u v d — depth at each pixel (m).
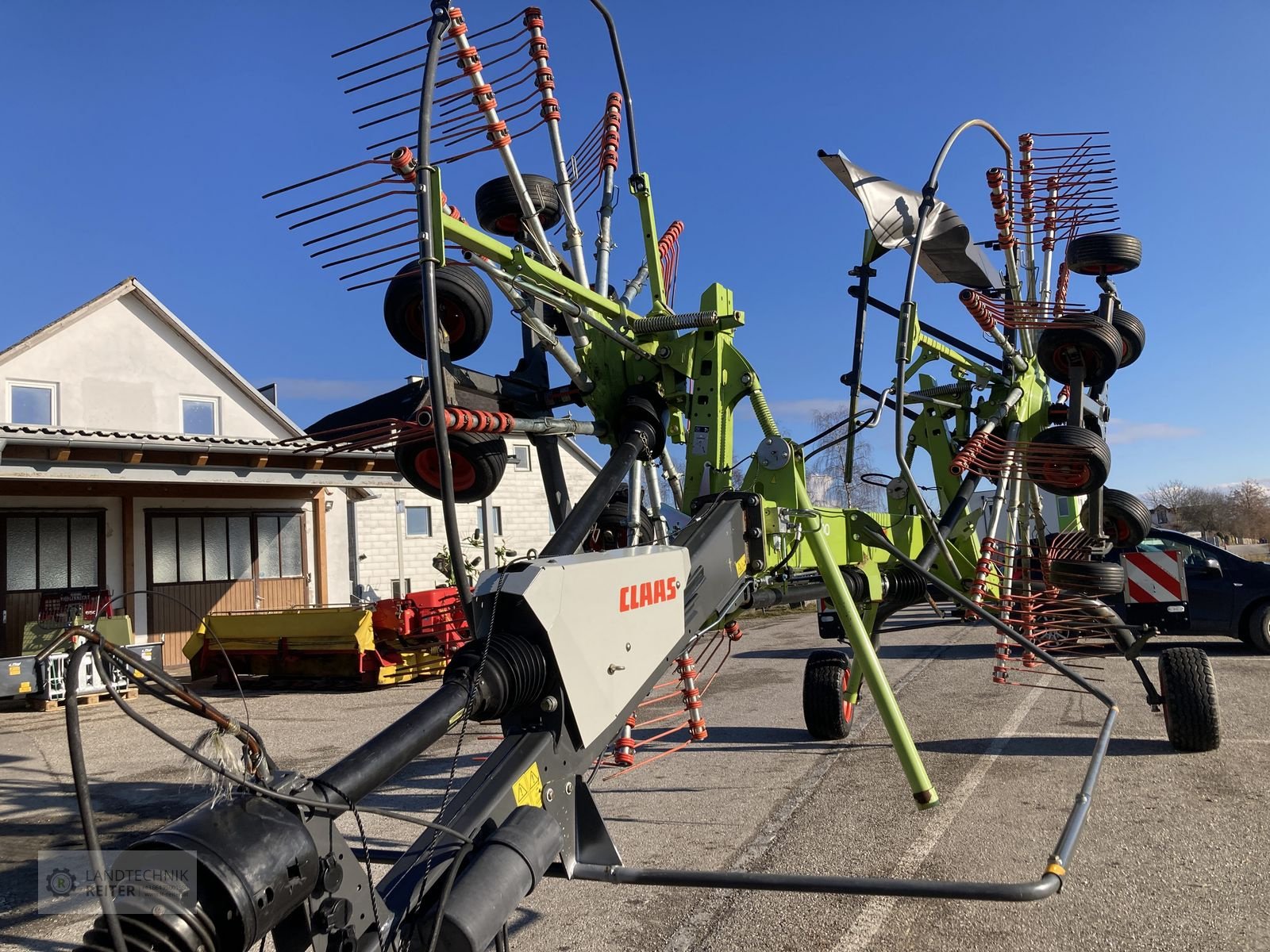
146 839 1.76
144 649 11.73
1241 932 3.32
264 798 1.92
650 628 3.12
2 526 13.95
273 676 12.04
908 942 3.39
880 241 4.53
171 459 12.06
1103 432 6.65
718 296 4.50
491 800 2.38
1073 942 3.31
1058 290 6.38
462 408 3.53
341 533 20.69
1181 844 4.23
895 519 6.39
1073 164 6.12
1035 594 5.48
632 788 5.70
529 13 4.54
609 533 5.24
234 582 16.19
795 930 3.54
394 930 2.06
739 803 5.22
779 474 4.42
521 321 4.24
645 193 4.81
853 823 4.73
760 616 19.98
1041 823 4.61
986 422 5.70
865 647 4.32
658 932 3.58
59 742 8.39
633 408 4.35
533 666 2.55
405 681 11.88
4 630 13.79
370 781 2.12
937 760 5.99
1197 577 11.45
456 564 2.62
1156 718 7.02
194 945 1.67
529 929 3.67
